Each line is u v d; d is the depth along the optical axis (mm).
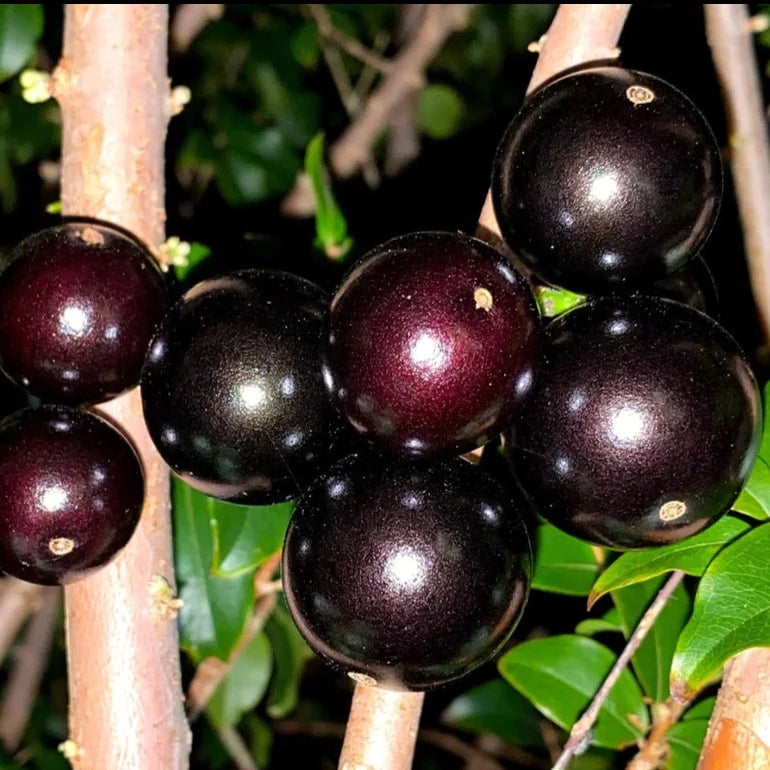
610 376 187
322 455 197
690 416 185
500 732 338
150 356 198
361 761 201
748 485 207
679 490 187
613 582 202
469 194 429
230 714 323
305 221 394
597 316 192
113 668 219
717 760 194
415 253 184
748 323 312
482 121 449
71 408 210
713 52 277
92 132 235
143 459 224
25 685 374
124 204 234
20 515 202
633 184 191
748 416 189
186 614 260
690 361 187
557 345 191
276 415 192
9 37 306
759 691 193
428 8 432
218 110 402
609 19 223
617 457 186
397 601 184
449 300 181
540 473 191
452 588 185
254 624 308
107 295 207
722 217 321
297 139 416
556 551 252
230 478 197
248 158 395
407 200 426
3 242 387
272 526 250
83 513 203
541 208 193
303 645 331
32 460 203
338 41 428
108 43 236
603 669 251
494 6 446
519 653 254
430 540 185
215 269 265
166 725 220
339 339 184
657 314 191
